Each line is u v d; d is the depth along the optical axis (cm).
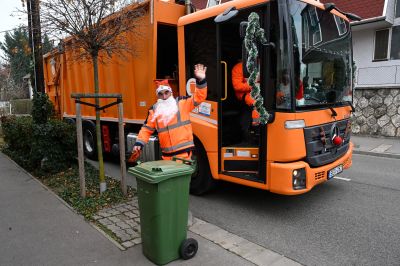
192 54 518
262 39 413
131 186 573
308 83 436
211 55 488
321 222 441
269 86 420
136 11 536
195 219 442
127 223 412
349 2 1440
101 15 484
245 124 513
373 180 643
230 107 517
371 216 461
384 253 359
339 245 377
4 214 448
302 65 425
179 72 543
